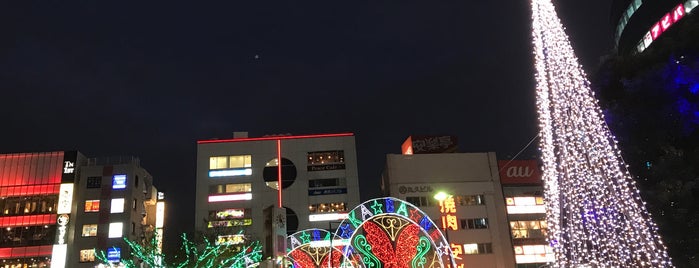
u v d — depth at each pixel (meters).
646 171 19.23
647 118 19.23
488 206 57.53
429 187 58.44
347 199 63.38
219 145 66.06
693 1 39.53
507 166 59.94
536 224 56.97
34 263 51.34
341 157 66.00
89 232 53.59
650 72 18.75
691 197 17.11
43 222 52.81
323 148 66.50
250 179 64.19
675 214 17.44
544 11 15.23
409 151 63.81
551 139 16.12
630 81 19.47
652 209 18.19
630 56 20.75
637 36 47.59
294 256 41.16
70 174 55.09
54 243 51.75
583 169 16.78
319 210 62.69
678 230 17.50
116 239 53.16
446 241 35.28
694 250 17.52
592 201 17.97
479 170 59.66
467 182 58.88
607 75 21.05
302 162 65.44
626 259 18.41
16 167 55.19
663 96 18.67
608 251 18.98
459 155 60.44
